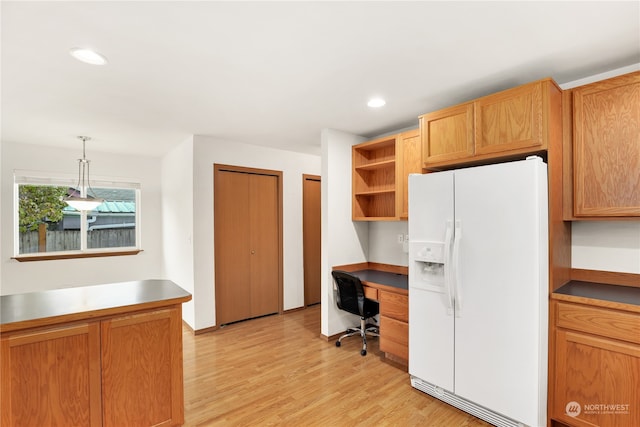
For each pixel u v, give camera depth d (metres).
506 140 2.12
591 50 1.86
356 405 2.31
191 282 3.83
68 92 2.44
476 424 2.09
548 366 1.95
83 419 1.76
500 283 2.00
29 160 4.10
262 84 2.33
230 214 4.14
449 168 2.66
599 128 1.96
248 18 1.54
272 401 2.36
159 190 5.11
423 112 2.95
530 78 2.24
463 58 1.96
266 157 4.46
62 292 2.16
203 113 2.97
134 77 2.19
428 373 2.39
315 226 5.06
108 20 1.55
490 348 2.04
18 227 4.09
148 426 1.95
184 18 1.54
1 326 1.54
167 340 2.02
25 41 1.73
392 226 3.65
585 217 2.05
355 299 3.19
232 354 3.20
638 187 1.83
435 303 2.34
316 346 3.39
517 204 1.93
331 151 3.53
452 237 2.22
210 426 2.08
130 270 4.84
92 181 4.55
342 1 1.42
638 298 1.78
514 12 1.50
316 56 1.93
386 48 1.84
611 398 1.72
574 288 2.04
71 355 1.73
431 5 1.45
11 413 1.58
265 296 4.47
